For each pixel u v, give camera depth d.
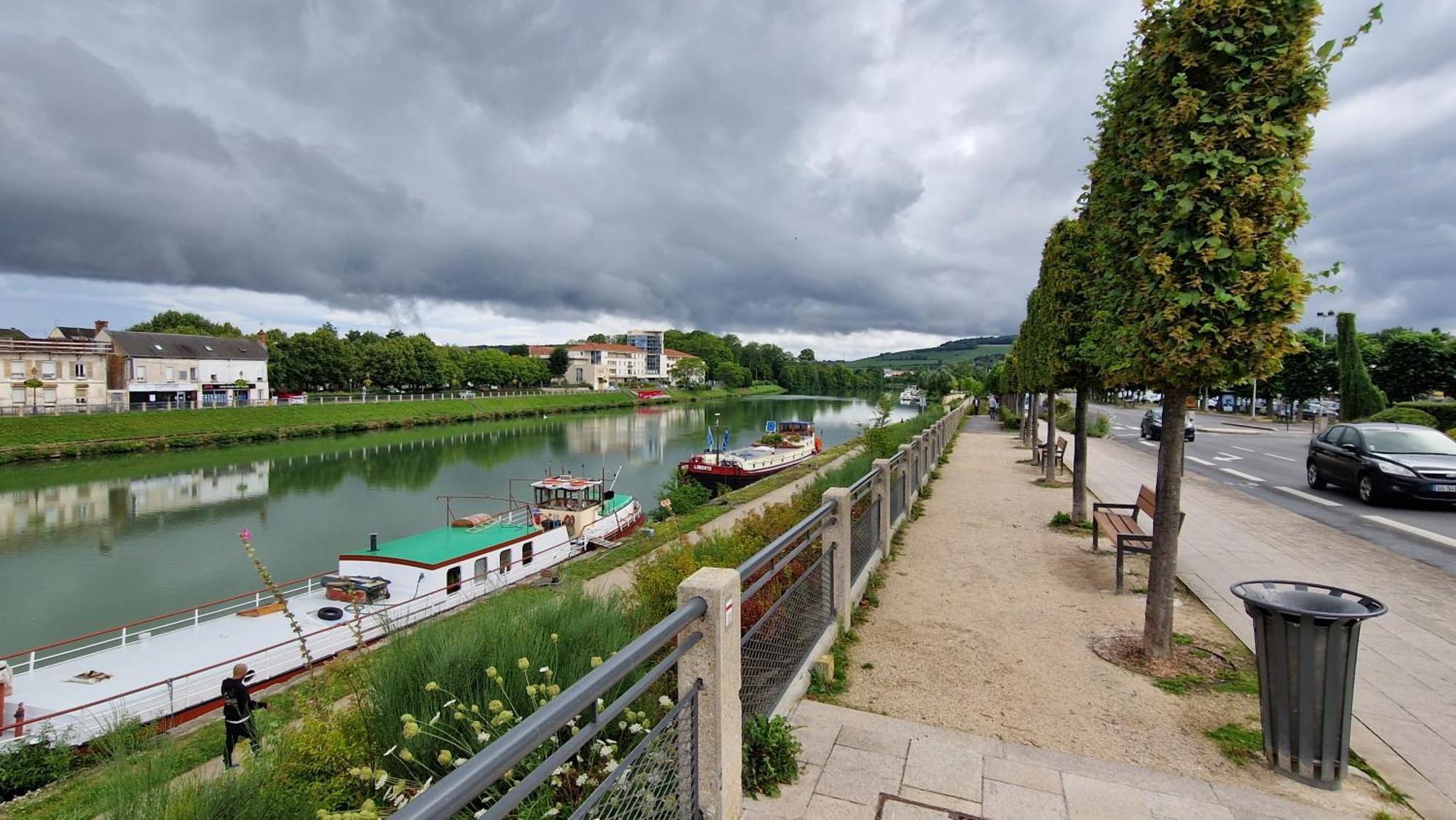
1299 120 4.63
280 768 3.19
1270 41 4.61
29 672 10.17
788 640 4.63
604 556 13.39
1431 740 4.15
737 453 30.72
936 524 10.67
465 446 49.88
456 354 104.62
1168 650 5.37
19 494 30.73
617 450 46.84
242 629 11.86
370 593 12.55
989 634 5.96
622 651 2.19
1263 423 43.72
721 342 175.38
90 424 44.97
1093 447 23.64
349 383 85.62
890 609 6.64
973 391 66.19
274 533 23.81
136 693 9.48
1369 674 5.06
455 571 13.52
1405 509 11.59
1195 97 4.72
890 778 3.76
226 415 53.09
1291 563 8.08
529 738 1.69
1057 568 8.06
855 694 4.82
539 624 4.39
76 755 7.86
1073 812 3.44
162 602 17.30
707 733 2.84
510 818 2.91
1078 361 9.78
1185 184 4.75
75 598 17.58
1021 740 4.18
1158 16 5.10
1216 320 4.80
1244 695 4.78
